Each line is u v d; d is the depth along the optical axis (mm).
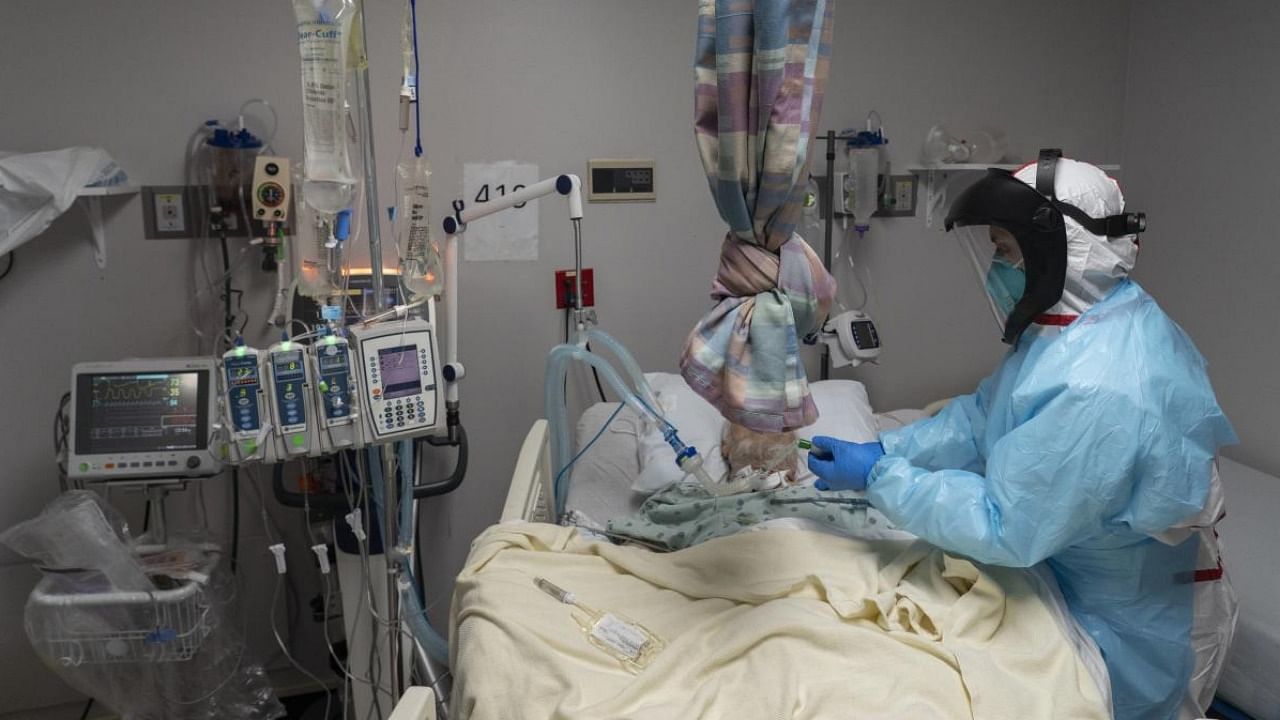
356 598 1967
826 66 1318
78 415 1679
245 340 2166
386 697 1968
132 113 2043
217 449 1636
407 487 1729
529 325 2387
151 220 2086
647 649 1295
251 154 2070
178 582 1796
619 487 1995
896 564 1445
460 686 1271
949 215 1462
